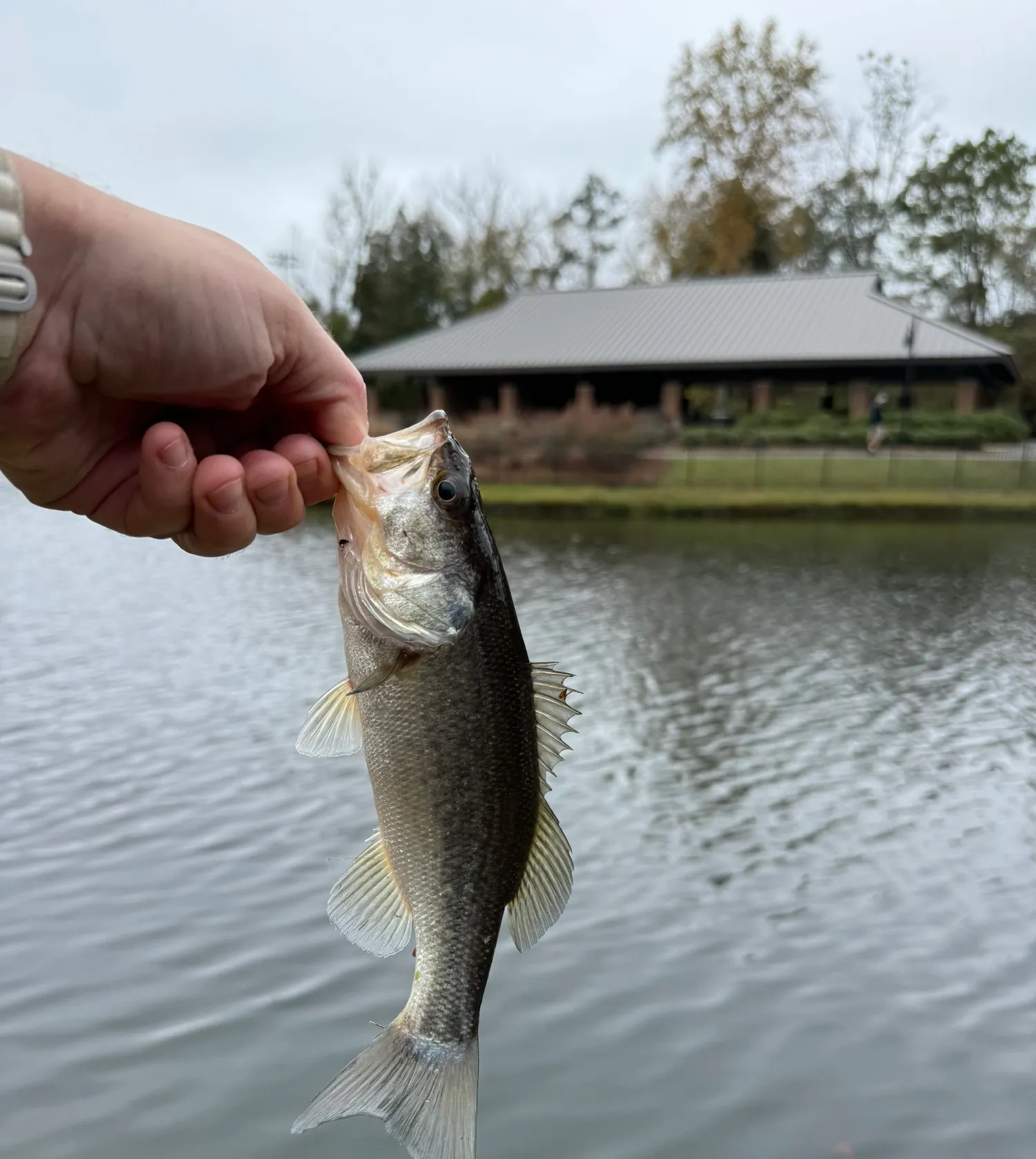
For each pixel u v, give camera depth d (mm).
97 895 1506
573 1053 1180
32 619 3408
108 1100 1095
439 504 474
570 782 1973
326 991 1275
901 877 1591
